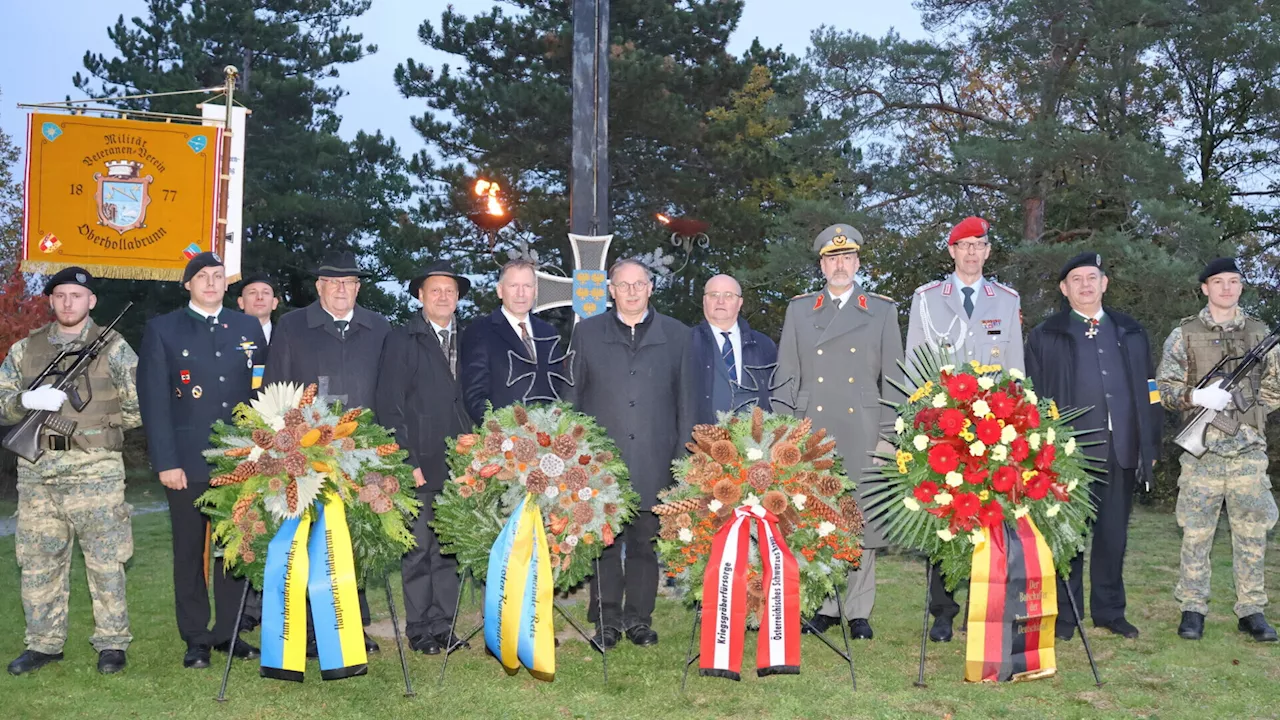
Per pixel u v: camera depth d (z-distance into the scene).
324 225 26.64
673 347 5.23
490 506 4.68
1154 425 5.39
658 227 22.33
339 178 27.55
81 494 4.75
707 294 5.35
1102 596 5.48
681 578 4.70
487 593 4.59
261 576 4.51
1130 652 5.04
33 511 4.80
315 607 4.41
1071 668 4.80
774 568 4.50
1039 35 15.44
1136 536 8.83
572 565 4.67
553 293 7.54
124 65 26.98
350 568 4.47
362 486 4.55
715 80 24.16
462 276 5.30
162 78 25.55
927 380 4.77
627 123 22.03
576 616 5.91
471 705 4.32
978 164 15.48
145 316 24.36
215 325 5.11
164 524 10.17
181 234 8.02
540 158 22.55
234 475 4.36
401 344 5.22
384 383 5.17
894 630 5.62
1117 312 5.54
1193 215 13.68
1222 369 5.32
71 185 7.89
